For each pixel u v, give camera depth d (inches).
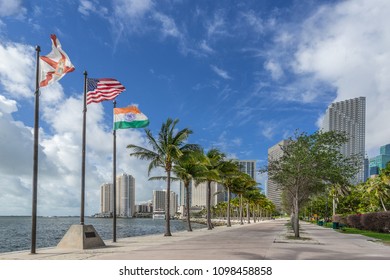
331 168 1128.2
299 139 1163.3
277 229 1920.5
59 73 764.6
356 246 895.1
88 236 856.3
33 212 738.2
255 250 780.0
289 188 1240.8
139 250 791.1
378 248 845.8
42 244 1847.9
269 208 5570.9
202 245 908.0
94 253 737.0
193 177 1681.8
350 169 1154.0
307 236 1293.1
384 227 1595.7
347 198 3469.5
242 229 1931.6
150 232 2918.3
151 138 1398.9
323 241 1060.5
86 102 925.8
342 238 1203.2
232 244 933.2
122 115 1043.3
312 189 1280.8
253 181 2800.2
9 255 707.4
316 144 1131.9
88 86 930.1
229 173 2044.8
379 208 2901.1
